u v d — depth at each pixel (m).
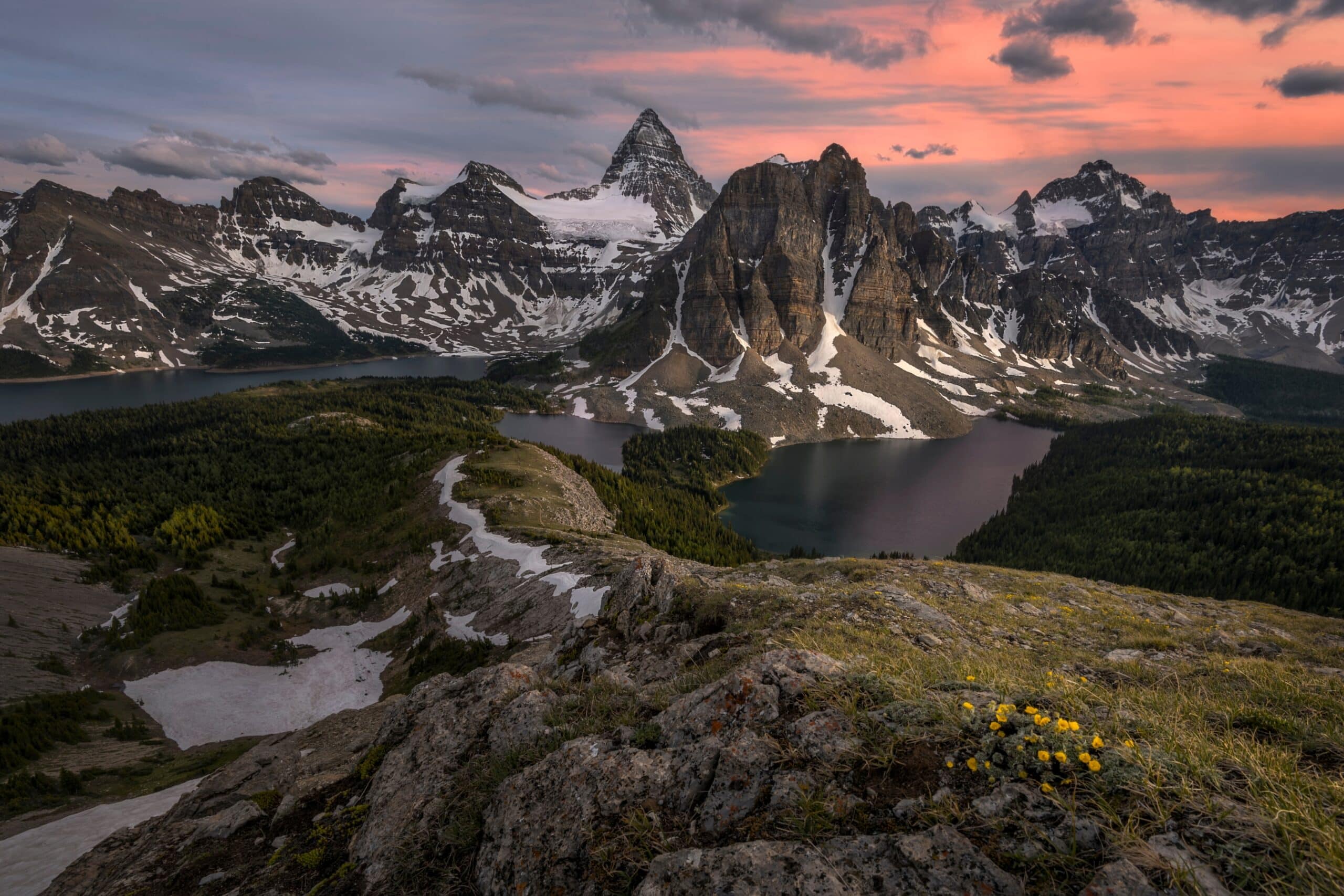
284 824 11.02
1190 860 3.84
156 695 51.56
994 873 4.27
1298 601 93.50
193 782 30.38
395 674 51.12
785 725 6.81
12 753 38.56
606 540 68.25
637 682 13.77
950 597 28.81
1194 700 8.00
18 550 81.94
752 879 4.84
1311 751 6.21
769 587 20.30
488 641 47.00
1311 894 3.38
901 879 4.48
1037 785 4.97
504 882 6.53
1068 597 32.44
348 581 73.19
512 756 8.91
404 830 8.48
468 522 76.12
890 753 5.77
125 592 75.19
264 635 61.84
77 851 21.22
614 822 6.39
